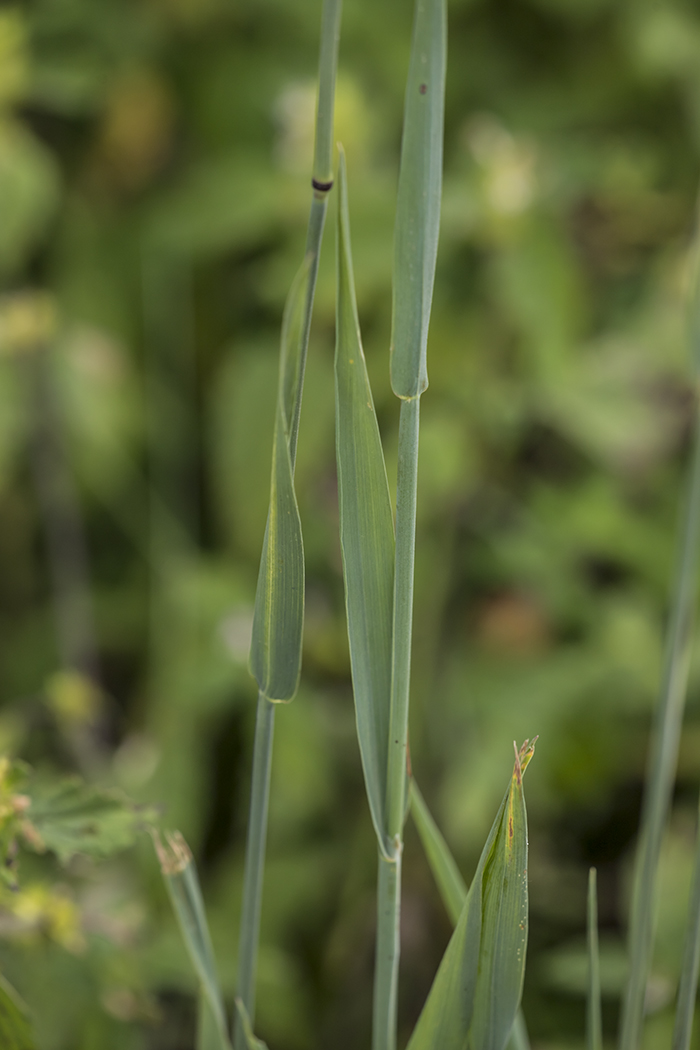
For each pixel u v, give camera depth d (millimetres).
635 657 1449
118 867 1246
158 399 1774
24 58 1503
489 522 1532
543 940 1384
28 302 1448
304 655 1482
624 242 1571
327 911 1478
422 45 750
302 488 1484
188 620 1513
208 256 1752
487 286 1423
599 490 1532
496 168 1390
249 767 1490
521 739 1403
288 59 1698
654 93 1643
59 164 1750
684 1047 811
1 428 1430
